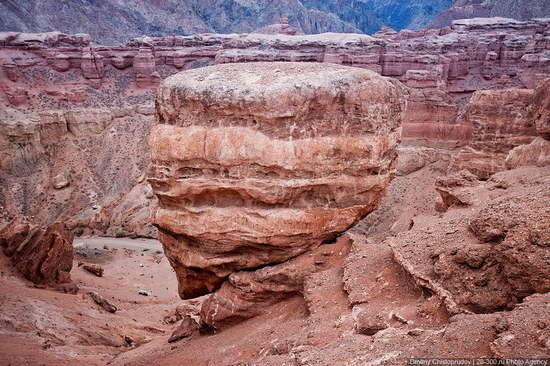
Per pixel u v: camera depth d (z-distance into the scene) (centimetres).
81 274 4422
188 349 1945
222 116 1823
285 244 1900
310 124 1836
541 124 3180
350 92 1861
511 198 1577
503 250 1303
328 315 1595
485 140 4947
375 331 1399
